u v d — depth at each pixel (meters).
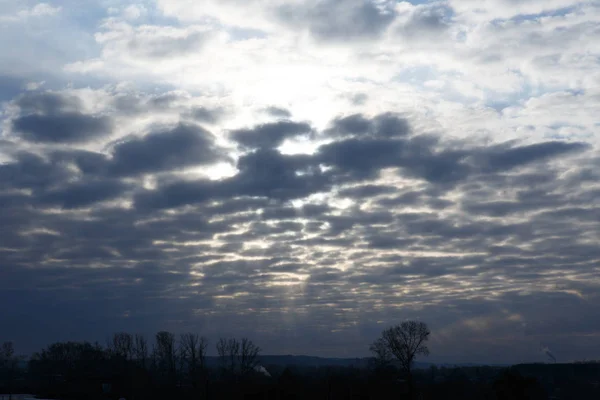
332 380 111.12
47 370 139.00
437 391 120.56
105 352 131.25
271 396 105.44
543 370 121.94
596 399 109.06
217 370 134.12
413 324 118.38
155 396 113.69
